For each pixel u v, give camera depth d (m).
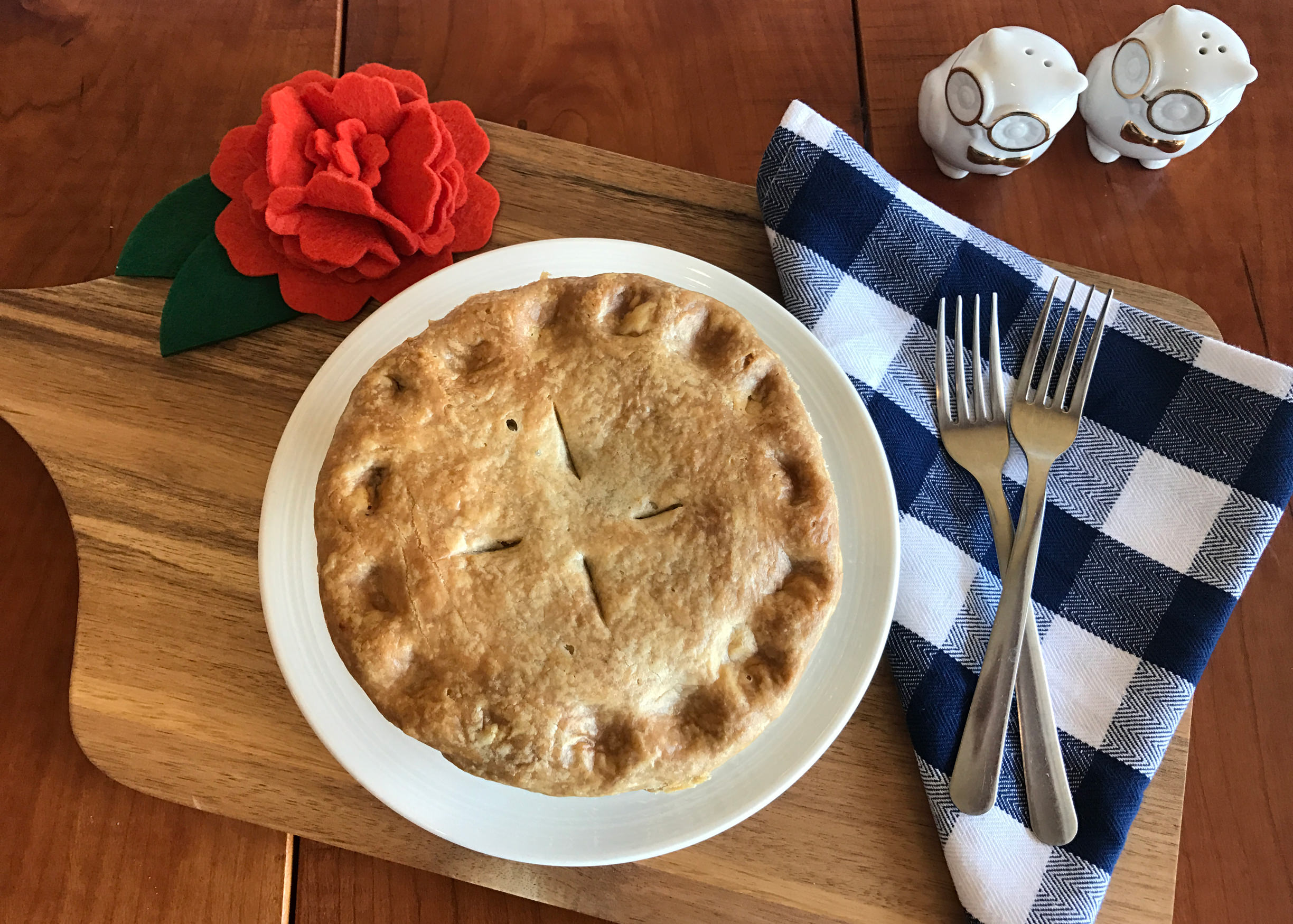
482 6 0.42
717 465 0.29
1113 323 0.36
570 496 0.28
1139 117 0.37
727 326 0.30
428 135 0.35
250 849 0.33
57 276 0.38
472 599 0.27
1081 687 0.34
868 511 0.32
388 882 0.33
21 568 0.36
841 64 0.43
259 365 0.35
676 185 0.38
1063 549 0.35
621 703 0.27
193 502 0.34
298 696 0.30
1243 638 0.37
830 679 0.31
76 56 0.41
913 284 0.36
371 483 0.29
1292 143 0.42
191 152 0.40
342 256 0.35
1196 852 0.35
